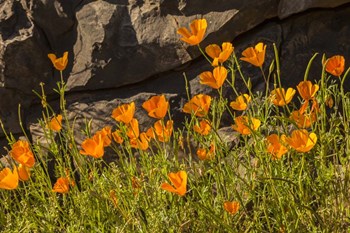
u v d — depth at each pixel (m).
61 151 5.32
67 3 5.40
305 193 3.47
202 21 3.63
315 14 5.09
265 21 5.14
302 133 2.96
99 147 3.30
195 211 3.81
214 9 5.10
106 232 3.81
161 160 3.83
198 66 5.22
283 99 3.37
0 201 4.12
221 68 3.53
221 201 3.57
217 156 3.83
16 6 5.51
